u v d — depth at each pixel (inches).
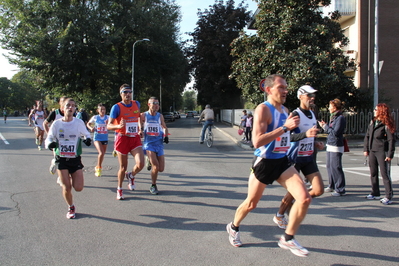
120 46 1326.3
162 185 277.3
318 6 658.8
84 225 181.8
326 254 145.0
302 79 590.9
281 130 129.2
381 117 223.8
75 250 149.6
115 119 230.1
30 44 1099.3
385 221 189.3
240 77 708.0
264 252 146.9
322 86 598.2
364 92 664.4
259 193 144.9
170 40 1398.9
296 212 136.9
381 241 159.9
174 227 178.9
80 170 195.8
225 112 1533.0
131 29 1275.8
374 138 229.9
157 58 1391.5
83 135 193.9
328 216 198.4
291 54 616.7
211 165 379.9
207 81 1606.8
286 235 141.7
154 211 206.8
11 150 493.4
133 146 235.5
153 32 1307.8
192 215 199.2
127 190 259.4
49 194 245.1
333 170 248.2
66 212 204.1
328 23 659.4
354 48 792.3
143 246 154.0
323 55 593.3
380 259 140.2
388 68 779.4
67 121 189.5
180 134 866.1
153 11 1310.3
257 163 142.4
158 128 247.3
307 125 176.6
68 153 188.9
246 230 173.9
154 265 135.0
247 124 634.8
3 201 226.8
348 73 820.0
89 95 1264.8
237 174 326.0
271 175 141.4
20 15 1097.4
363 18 763.4
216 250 149.3
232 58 1507.1
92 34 1136.2
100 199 233.5
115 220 189.9
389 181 224.1
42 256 143.5
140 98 1617.9
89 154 457.4
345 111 677.9
